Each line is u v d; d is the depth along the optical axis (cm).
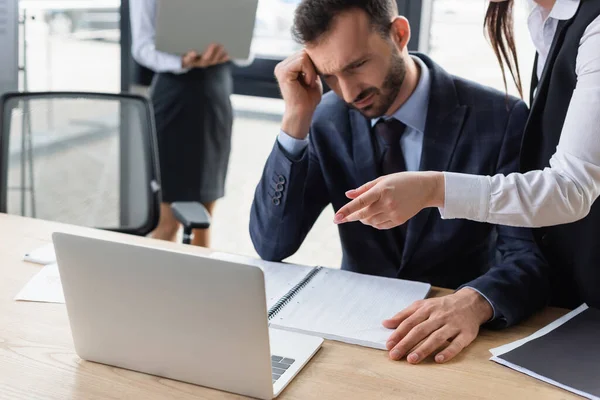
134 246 111
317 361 124
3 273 157
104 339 121
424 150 164
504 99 165
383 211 124
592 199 129
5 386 117
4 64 333
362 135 167
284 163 164
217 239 345
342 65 150
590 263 143
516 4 170
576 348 128
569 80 136
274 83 336
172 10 284
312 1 149
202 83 308
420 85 163
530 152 148
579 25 133
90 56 348
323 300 145
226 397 114
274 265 164
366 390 116
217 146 320
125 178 225
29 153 219
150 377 120
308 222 176
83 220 226
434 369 122
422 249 166
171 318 114
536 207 126
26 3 336
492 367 123
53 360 125
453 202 127
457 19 295
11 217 192
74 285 119
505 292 138
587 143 124
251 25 295
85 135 224
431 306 134
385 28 150
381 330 133
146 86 334
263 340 108
